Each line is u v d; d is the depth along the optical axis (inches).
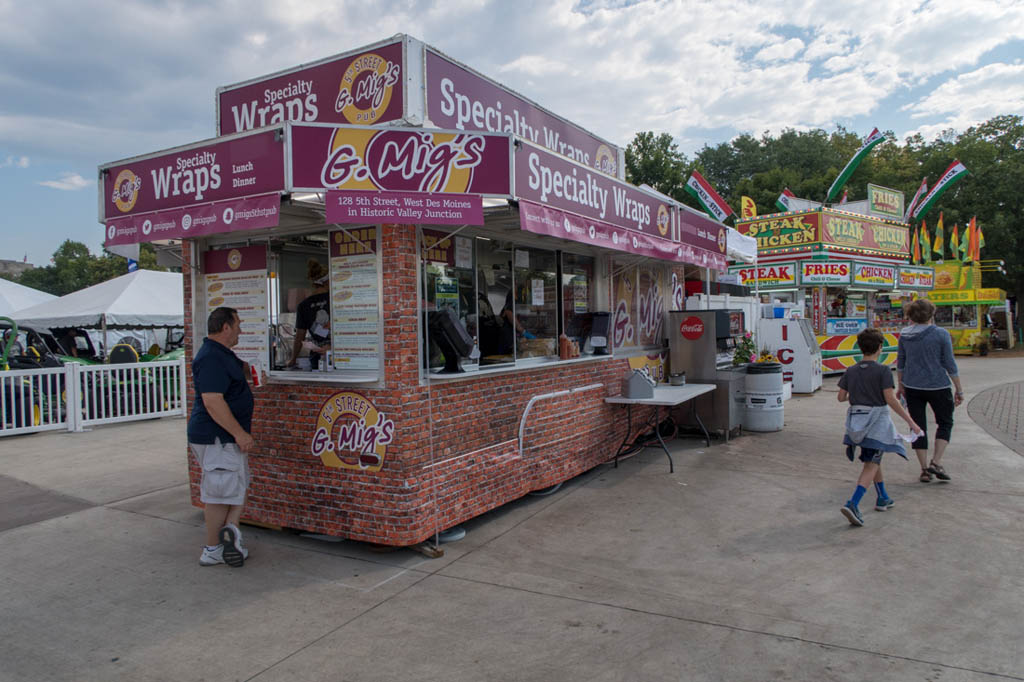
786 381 538.3
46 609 166.6
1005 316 1236.5
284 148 175.2
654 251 291.4
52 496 273.1
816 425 412.2
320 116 219.1
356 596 170.4
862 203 824.9
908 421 212.4
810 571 180.9
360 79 207.8
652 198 298.4
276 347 224.5
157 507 256.2
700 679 127.9
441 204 182.1
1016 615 152.2
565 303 290.0
